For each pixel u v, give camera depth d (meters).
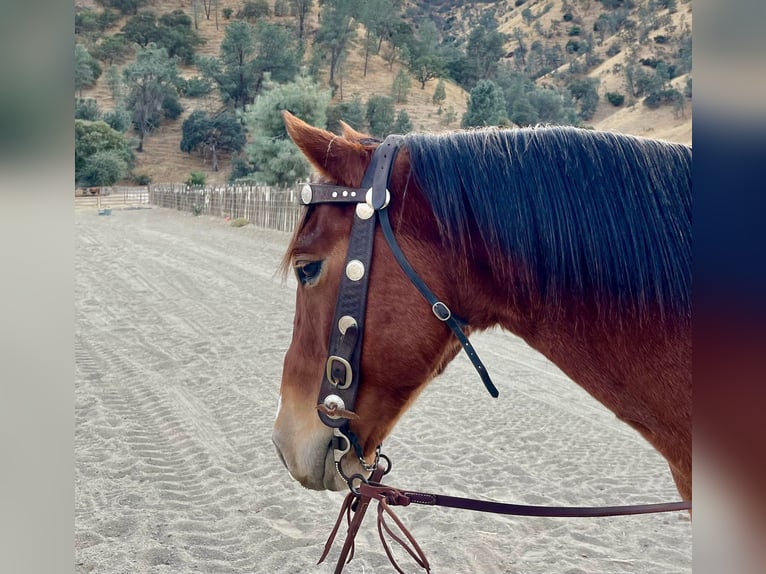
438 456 4.76
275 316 9.41
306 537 3.49
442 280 1.47
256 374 6.64
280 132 26.94
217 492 4.01
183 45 77.19
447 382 6.87
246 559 3.23
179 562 3.15
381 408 1.50
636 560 3.30
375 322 1.46
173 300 10.45
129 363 6.96
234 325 8.84
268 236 19.14
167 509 3.75
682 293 1.37
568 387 6.77
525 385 6.82
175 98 63.59
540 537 3.58
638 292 1.38
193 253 15.87
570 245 1.41
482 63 77.12
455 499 1.54
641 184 1.42
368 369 1.47
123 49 75.12
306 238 1.51
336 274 1.49
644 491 4.19
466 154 1.50
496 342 8.98
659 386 1.40
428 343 1.46
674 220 1.39
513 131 1.53
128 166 52.94
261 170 27.11
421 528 3.68
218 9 86.88
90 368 6.71
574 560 3.30
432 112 63.97
